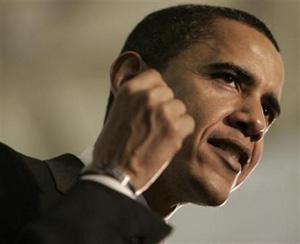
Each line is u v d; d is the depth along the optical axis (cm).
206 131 496
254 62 516
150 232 389
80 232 373
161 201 512
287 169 1335
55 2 1438
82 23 1450
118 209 385
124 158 395
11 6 1420
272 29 1438
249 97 512
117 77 534
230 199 1255
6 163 465
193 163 491
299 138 1395
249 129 503
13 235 440
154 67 531
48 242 368
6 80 1420
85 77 1454
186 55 523
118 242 379
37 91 1436
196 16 544
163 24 553
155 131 394
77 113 1454
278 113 545
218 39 523
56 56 1445
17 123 1426
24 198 456
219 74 512
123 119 398
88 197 385
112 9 1451
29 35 1430
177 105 399
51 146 1441
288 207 1280
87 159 511
